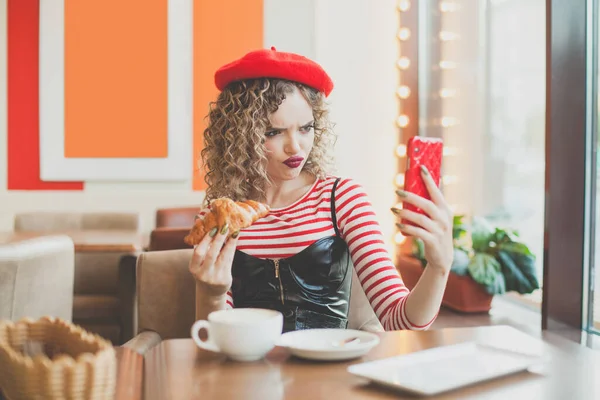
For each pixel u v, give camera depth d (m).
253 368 0.96
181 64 5.01
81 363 0.76
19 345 0.89
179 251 1.73
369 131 5.23
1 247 1.74
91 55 4.97
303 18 5.10
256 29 5.06
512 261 3.84
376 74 5.21
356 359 1.01
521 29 3.68
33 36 4.95
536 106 3.57
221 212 1.21
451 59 4.62
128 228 3.87
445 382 0.86
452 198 4.64
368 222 1.58
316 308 1.54
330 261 1.57
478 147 4.27
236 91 1.60
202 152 1.75
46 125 4.96
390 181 5.26
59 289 2.01
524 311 4.00
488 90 4.12
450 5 4.61
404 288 1.47
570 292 3.11
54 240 1.97
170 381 0.90
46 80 4.95
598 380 0.91
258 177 1.63
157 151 5.03
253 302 1.56
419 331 1.18
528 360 0.97
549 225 3.08
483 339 1.13
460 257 3.96
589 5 3.01
